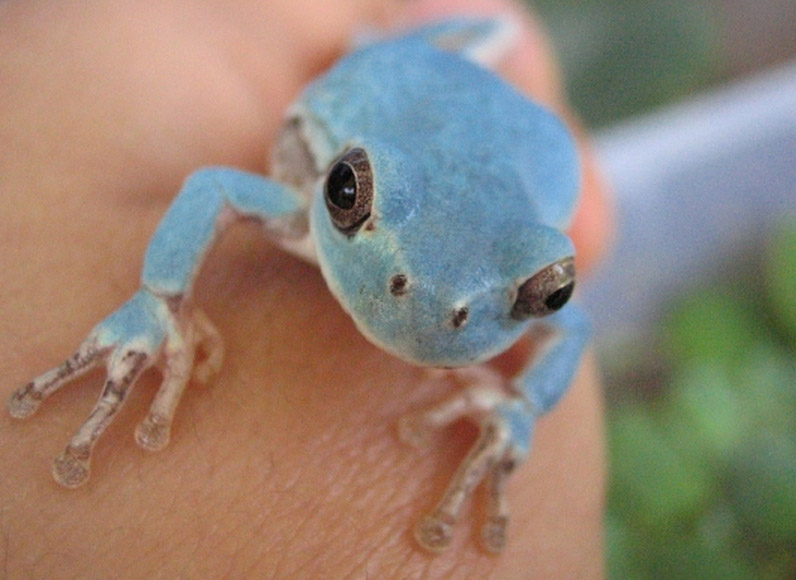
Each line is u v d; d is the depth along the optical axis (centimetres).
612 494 12
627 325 16
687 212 16
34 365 7
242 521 7
